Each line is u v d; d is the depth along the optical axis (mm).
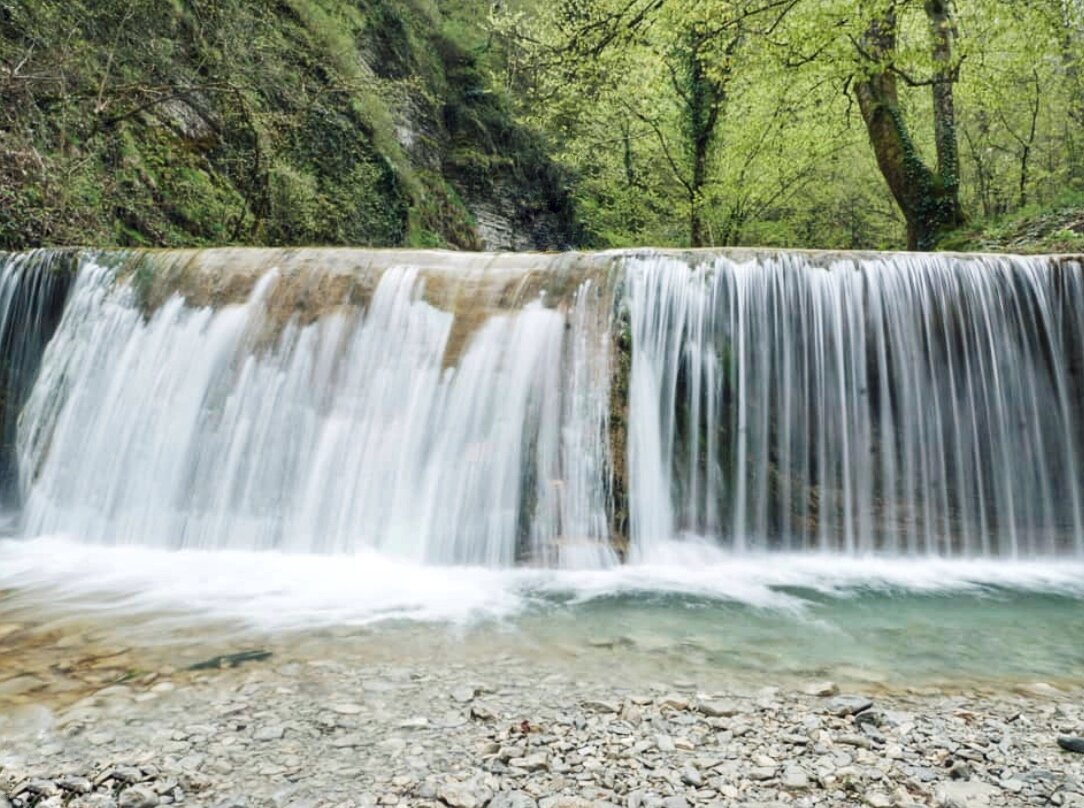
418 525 5418
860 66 11492
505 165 25125
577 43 10383
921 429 5641
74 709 2738
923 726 2689
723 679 3145
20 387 6965
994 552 5488
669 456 5512
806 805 2127
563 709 2789
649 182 19453
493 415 5648
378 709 2766
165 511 5891
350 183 15984
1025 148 17859
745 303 5812
